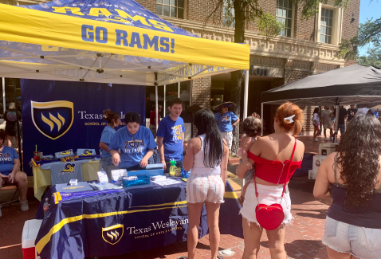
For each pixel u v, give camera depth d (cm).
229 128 811
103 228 274
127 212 287
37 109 586
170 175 360
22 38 238
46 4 341
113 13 358
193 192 268
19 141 587
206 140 266
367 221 172
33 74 542
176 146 400
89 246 272
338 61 1494
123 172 324
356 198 171
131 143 349
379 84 473
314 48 1402
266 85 1545
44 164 459
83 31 263
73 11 335
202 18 1109
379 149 175
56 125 604
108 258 308
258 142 228
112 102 653
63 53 416
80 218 265
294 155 226
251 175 236
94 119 638
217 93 1656
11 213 440
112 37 277
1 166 439
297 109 227
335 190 187
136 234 292
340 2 1206
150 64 535
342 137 187
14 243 341
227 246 343
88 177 493
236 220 343
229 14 945
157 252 325
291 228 399
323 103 750
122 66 541
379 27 1327
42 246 250
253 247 236
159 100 1112
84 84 622
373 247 171
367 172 169
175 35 312
